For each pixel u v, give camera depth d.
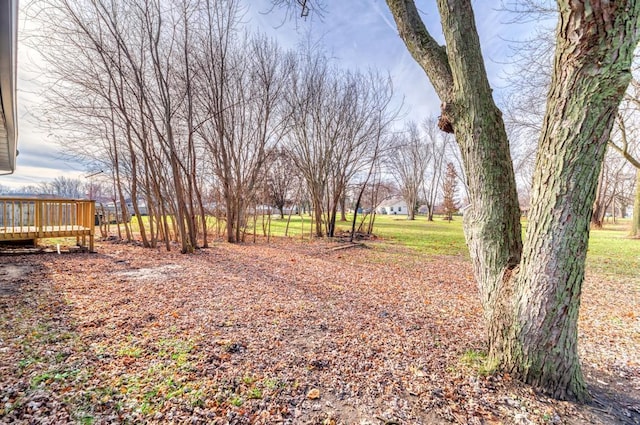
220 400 1.71
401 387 1.91
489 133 1.97
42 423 1.45
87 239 8.10
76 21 5.64
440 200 31.08
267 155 9.12
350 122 10.63
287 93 9.93
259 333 2.62
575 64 1.44
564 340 1.78
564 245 1.64
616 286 4.81
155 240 7.50
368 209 14.05
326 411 1.68
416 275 5.35
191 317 2.90
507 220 2.02
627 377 2.14
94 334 2.43
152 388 1.77
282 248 8.15
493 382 1.93
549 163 1.62
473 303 3.80
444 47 2.22
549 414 1.67
